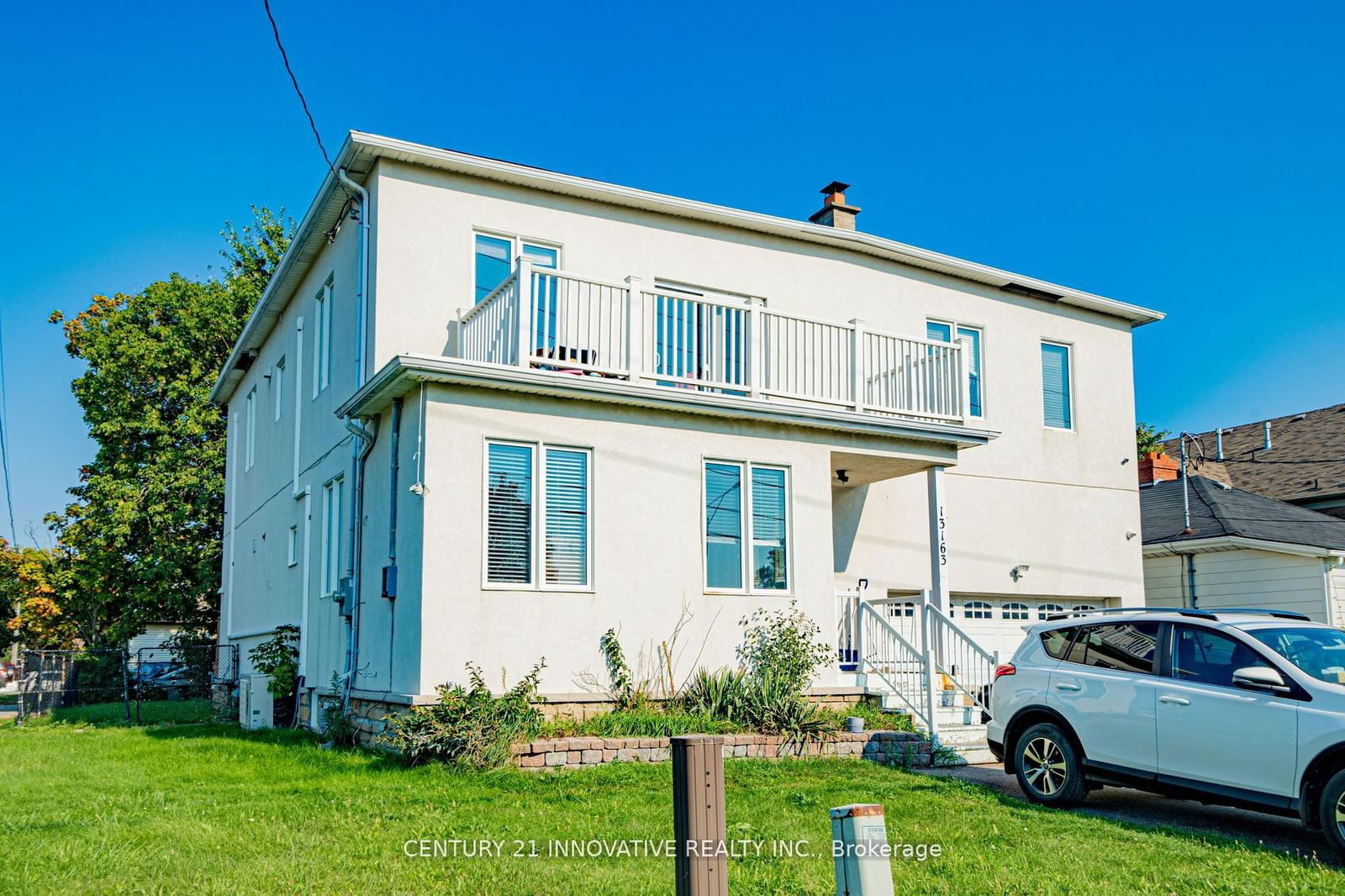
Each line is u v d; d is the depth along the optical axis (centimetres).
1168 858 757
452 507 1181
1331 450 2523
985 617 1862
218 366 3259
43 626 3938
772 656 1330
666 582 1305
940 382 1584
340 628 1444
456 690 1120
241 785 1011
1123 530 2019
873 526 1731
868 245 1767
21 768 1184
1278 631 879
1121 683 922
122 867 689
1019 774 995
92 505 3183
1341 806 753
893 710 1377
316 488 1634
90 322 3412
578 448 1277
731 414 1365
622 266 1550
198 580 3120
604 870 702
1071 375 2025
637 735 1165
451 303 1403
